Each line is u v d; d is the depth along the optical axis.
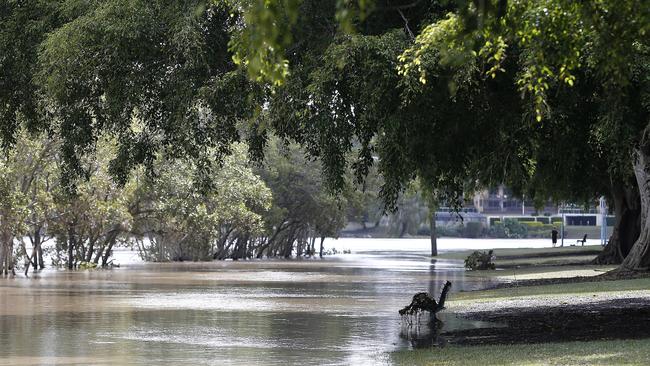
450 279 125.94
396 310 78.62
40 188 150.50
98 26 58.56
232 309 80.25
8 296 96.69
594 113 60.97
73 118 67.81
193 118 63.34
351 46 51.50
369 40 51.78
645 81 54.59
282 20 22.94
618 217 148.00
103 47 59.09
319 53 55.62
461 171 68.56
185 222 185.75
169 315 74.38
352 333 60.81
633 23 33.09
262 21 21.03
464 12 23.38
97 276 141.62
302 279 130.12
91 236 172.75
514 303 78.06
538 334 56.75
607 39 33.53
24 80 68.88
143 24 58.34
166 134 67.50
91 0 61.84
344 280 127.06
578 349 46.88
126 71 61.75
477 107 58.16
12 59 66.94
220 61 61.31
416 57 48.31
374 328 63.84
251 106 57.59
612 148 63.56
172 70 61.41
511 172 66.25
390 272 151.12
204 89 58.25
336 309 79.62
